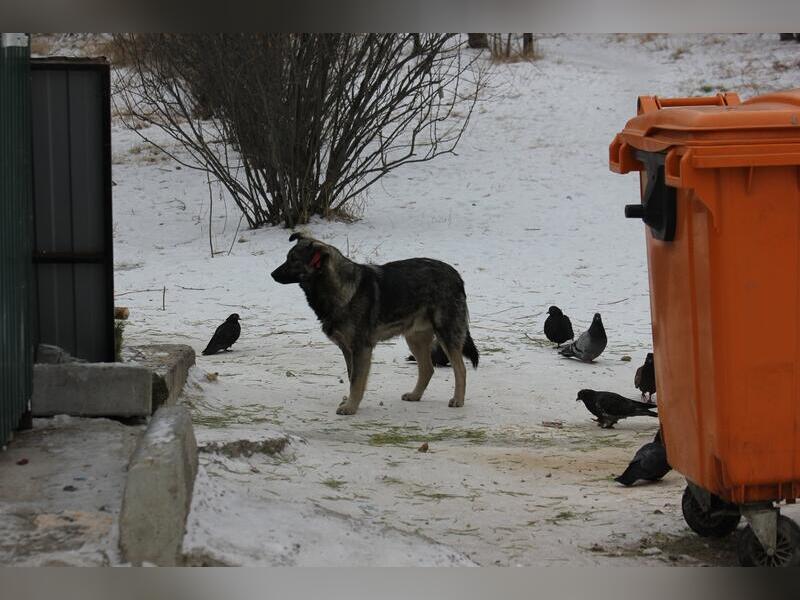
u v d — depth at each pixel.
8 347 7.64
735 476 6.77
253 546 6.25
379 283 12.90
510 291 20.47
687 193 6.87
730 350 6.68
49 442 8.01
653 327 7.72
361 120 26.38
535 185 29.55
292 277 12.84
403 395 13.53
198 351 15.94
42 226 9.59
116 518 6.39
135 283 21.14
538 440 11.64
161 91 32.06
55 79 9.48
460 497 8.84
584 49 43.03
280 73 25.09
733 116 6.54
